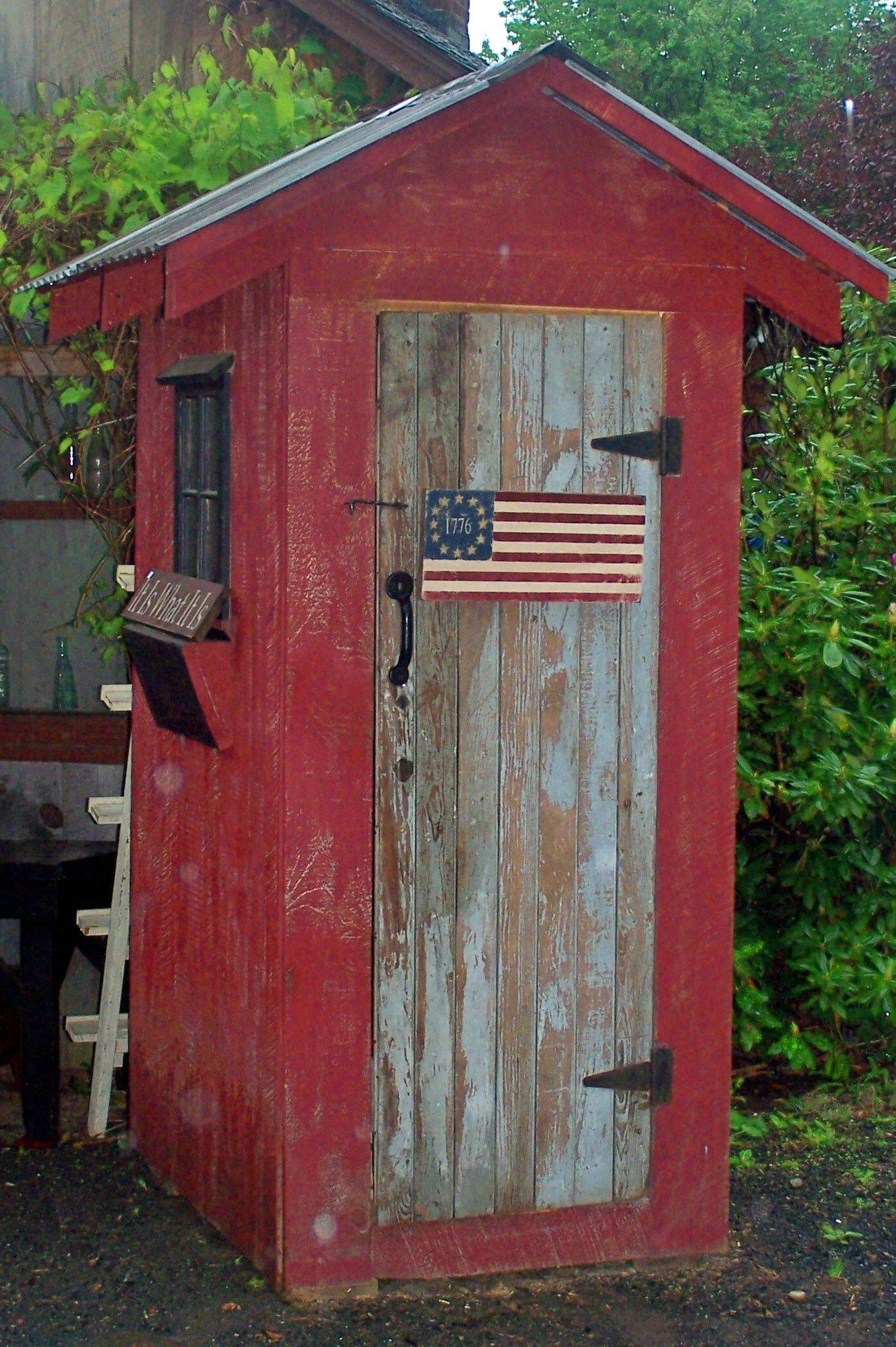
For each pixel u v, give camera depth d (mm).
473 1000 3637
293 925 3469
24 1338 3438
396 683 3516
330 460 3412
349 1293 3598
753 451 5898
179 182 4609
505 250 3496
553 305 3545
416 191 3422
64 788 5438
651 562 3670
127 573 4828
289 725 3424
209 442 3826
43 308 4781
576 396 3588
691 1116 3809
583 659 3650
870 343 5625
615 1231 3773
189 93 4758
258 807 3582
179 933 4117
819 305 3754
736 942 5062
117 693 4797
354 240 3385
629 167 3561
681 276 3629
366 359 3420
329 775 3467
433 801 3568
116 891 4746
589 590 3609
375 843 3531
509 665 3600
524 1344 3408
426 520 3486
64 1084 5324
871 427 5590
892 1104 4859
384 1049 3576
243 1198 3764
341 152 3287
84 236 4781
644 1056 3779
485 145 3461
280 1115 3518
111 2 5680
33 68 5766
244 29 5648
